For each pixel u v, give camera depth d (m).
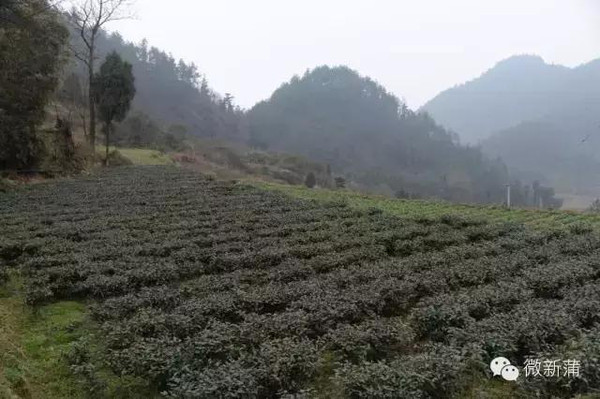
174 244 17.42
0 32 30.52
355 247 17.67
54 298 13.03
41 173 35.91
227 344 9.09
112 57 46.47
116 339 9.61
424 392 7.58
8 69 31.86
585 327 9.91
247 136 136.12
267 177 66.75
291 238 18.84
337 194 34.09
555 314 9.62
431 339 10.09
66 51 38.44
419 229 20.16
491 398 7.74
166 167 46.06
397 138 124.50
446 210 27.92
